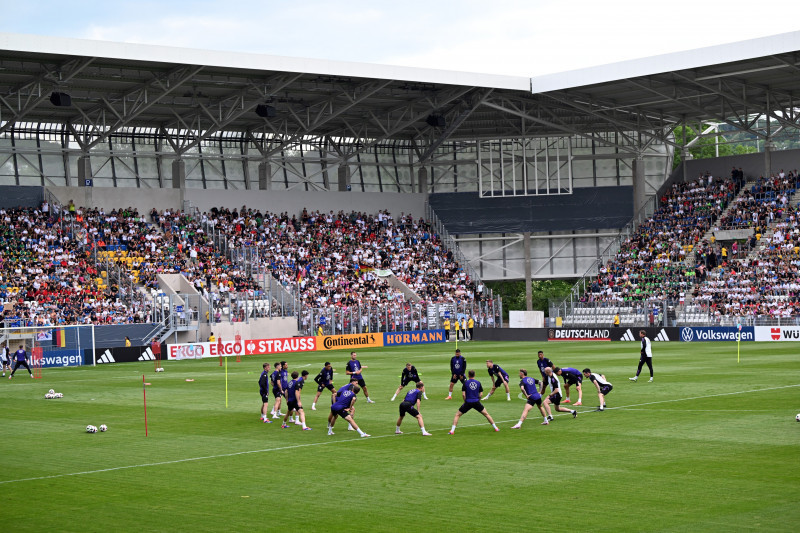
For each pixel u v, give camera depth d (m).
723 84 68.25
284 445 22.62
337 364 49.66
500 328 72.88
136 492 17.64
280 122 78.19
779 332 59.75
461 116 73.69
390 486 17.50
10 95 61.50
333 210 83.19
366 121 79.19
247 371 46.81
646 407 27.69
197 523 15.12
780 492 15.99
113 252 67.94
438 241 85.25
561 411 26.11
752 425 23.50
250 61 58.53
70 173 74.06
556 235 85.88
